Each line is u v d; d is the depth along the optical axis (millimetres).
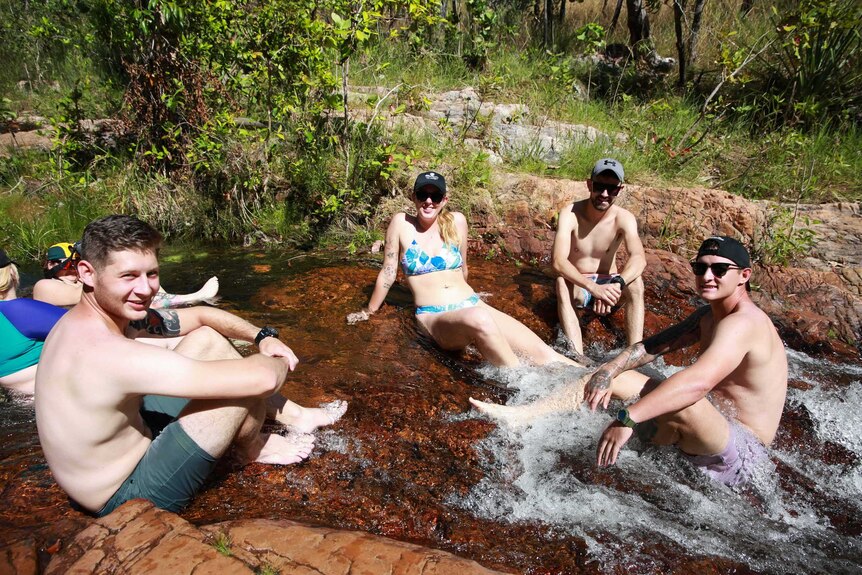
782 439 3580
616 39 10977
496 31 10031
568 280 4684
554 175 7195
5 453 3078
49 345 2398
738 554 2664
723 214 5922
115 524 2406
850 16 7551
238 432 2789
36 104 9250
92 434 2357
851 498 3146
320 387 3777
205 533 2385
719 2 10812
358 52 7840
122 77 9242
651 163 7355
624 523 2805
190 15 6566
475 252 6516
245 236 6746
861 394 4109
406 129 7605
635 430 3137
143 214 6852
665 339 3312
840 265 5562
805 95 8039
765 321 3006
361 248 6461
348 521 2713
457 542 2635
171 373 2330
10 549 2305
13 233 6473
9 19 10562
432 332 4395
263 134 6809
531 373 4027
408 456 3189
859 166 6965
